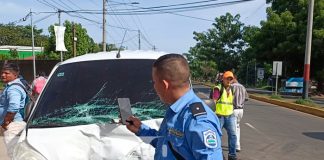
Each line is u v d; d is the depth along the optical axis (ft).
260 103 81.66
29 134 11.94
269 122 48.57
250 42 142.51
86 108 13.41
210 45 231.09
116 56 15.85
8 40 268.21
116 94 13.98
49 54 160.15
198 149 6.92
